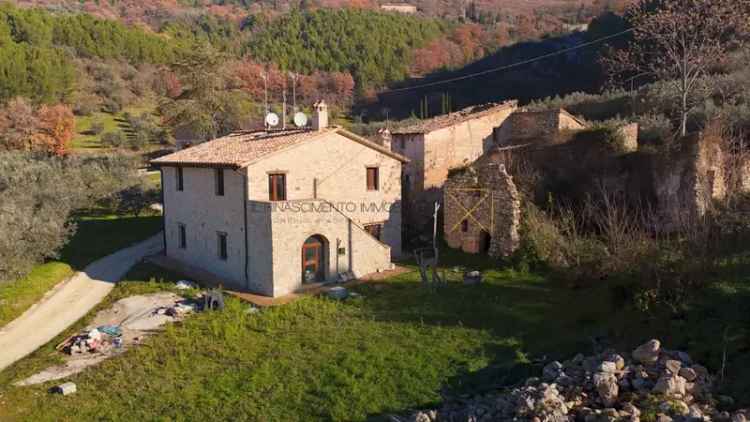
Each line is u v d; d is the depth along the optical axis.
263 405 17.45
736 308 18.27
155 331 23.69
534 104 61.31
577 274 24.98
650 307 19.66
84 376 19.95
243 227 28.89
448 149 39.44
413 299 25.45
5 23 100.12
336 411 16.72
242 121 68.69
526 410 14.59
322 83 95.12
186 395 18.28
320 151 30.41
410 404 16.95
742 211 25.92
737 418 12.77
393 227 33.50
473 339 20.78
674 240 25.20
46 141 72.19
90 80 102.06
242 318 23.78
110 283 31.55
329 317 24.00
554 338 20.25
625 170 31.44
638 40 52.28
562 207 31.81
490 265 29.89
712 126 30.34
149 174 65.00
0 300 27.58
